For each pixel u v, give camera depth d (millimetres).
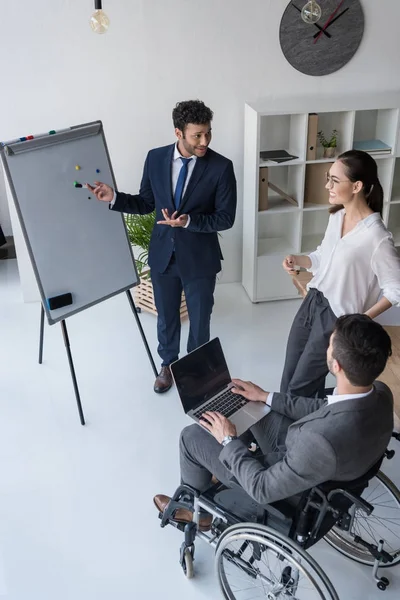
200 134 2836
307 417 1858
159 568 2447
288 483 1777
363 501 1781
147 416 3305
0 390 3508
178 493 2307
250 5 3791
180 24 3793
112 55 3822
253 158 3963
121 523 2650
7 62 3742
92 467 2957
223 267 4598
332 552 2492
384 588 2332
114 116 3998
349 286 2543
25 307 4371
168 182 3068
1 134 3945
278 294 4398
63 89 3875
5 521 2660
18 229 4160
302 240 4484
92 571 2436
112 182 3250
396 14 3930
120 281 3361
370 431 1750
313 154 4020
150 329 4074
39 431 3199
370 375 1702
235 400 2369
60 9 3656
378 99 4035
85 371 3662
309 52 3959
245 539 2078
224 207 3088
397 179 4488
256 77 4008
